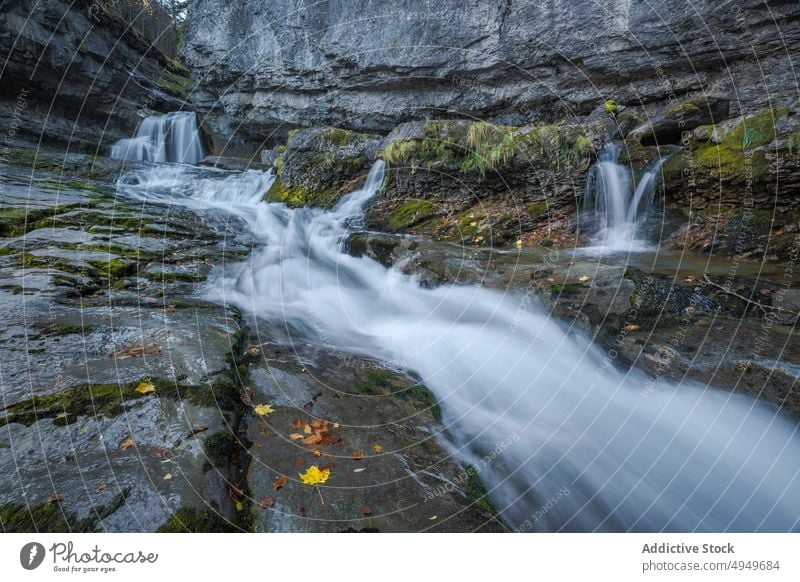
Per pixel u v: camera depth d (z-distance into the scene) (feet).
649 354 10.77
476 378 11.16
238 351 10.06
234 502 5.70
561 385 10.94
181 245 19.51
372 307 16.48
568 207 23.44
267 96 46.01
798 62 24.36
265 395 8.45
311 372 9.77
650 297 12.82
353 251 22.50
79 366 8.20
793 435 8.67
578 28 30.48
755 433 8.92
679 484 8.23
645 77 29.81
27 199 22.00
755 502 8.05
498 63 33.91
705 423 9.29
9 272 13.10
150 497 5.34
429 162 25.49
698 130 21.45
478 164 24.45
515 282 15.51
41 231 17.84
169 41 65.72
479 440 8.48
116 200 25.76
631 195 21.65
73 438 6.22
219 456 6.30
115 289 13.50
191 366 8.63
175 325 10.87
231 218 26.55
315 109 43.70
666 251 19.07
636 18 28.32
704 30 26.53
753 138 18.85
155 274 15.44
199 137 52.34
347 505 5.88
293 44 42.68
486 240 22.31
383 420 8.23
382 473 6.64
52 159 34.65
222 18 47.01
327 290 17.76
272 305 15.05
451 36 34.99
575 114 32.91
